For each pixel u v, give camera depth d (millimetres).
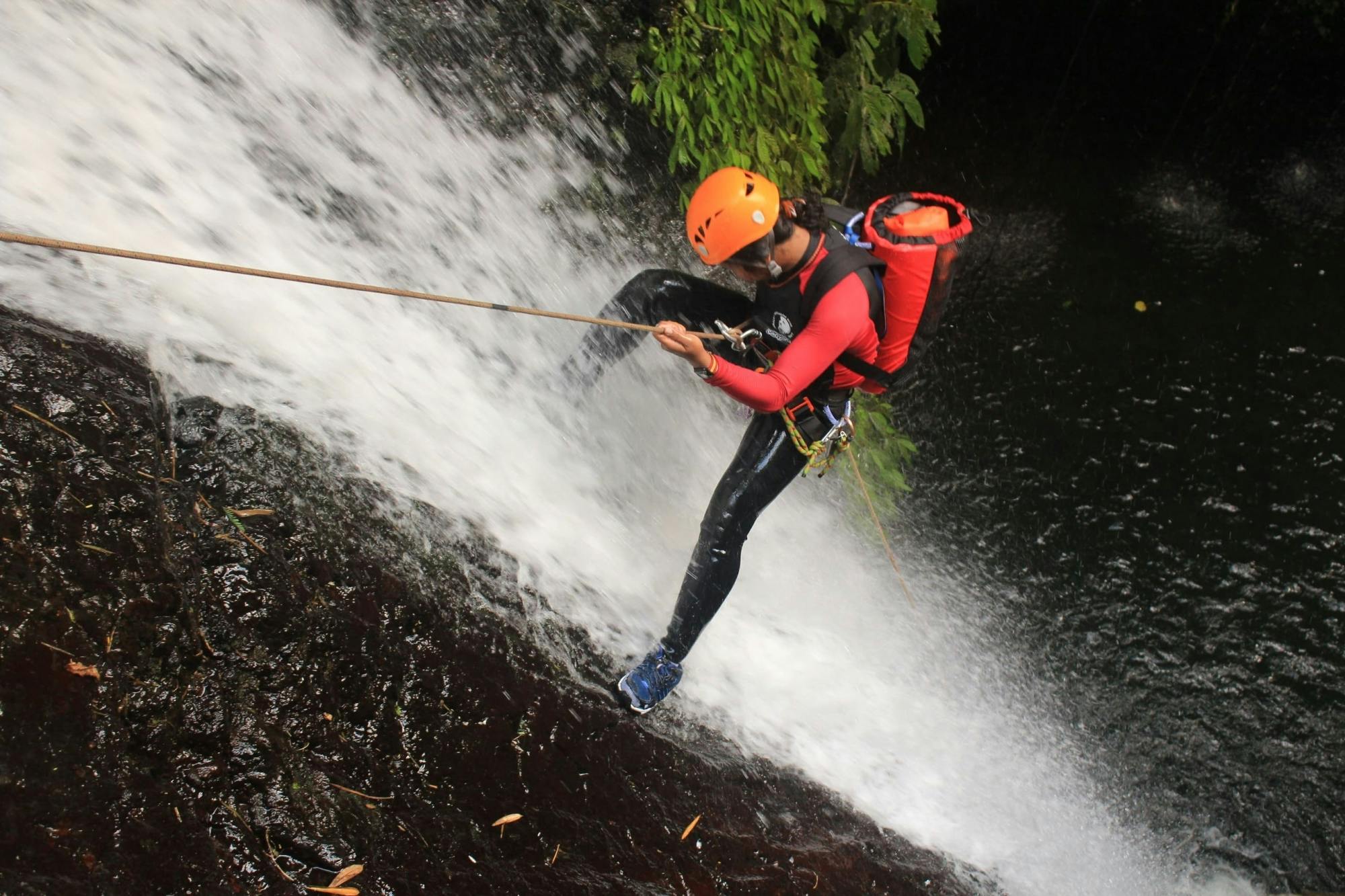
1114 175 8398
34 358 2307
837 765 3553
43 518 2084
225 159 3463
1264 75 8750
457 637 2648
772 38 4797
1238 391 7062
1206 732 5051
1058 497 6219
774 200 2594
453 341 3672
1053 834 4098
